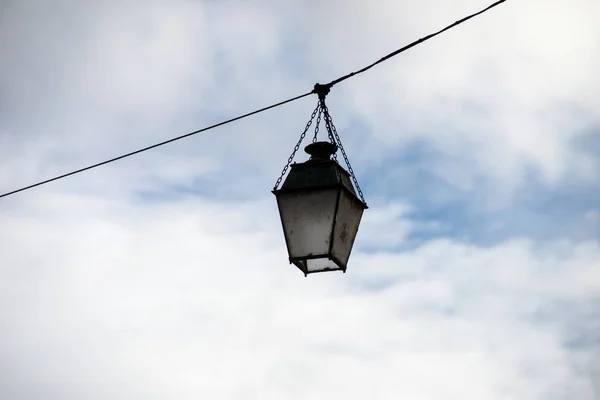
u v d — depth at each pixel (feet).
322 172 36.40
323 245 35.68
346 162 37.50
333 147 37.86
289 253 36.04
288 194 36.29
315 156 37.63
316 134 38.14
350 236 36.91
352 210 36.94
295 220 36.09
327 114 37.96
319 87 37.96
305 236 35.94
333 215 35.70
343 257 36.40
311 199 36.06
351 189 37.19
